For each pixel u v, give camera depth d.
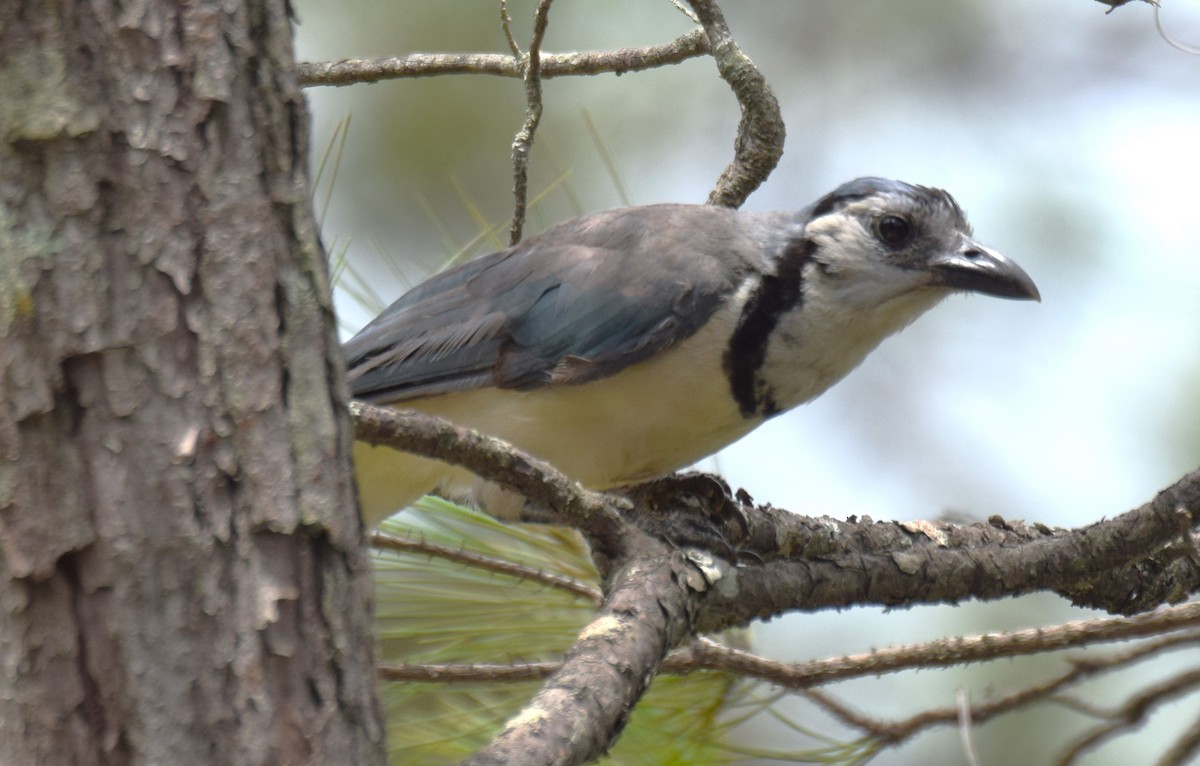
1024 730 13.27
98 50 3.96
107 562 3.86
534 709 5.05
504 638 8.70
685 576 6.86
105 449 3.89
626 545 6.88
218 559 3.93
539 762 4.67
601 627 6.05
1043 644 8.20
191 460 3.93
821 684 8.35
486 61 9.26
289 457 4.04
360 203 15.10
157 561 3.88
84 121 3.93
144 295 3.95
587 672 5.44
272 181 4.14
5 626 3.84
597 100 15.95
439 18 15.40
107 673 3.83
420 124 15.21
